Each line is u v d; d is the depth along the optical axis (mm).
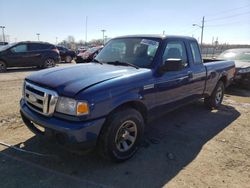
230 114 6270
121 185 3139
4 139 4211
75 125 3035
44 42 15031
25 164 3494
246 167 3688
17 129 4629
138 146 3887
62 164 3535
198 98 5621
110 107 3277
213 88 6234
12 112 5566
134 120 3656
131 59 4387
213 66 5980
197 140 4566
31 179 3172
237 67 9148
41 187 3025
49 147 3971
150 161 3734
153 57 4199
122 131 3555
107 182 3186
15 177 3197
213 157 3939
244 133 5004
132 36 4852
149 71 3967
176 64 3996
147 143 4320
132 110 3602
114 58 4617
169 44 4512
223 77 6652
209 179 3348
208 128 5211
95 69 3922
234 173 3518
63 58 20750
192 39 5258
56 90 3189
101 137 3344
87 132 3084
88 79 3383
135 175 3363
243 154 4086
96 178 3256
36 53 14430
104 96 3203
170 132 4906
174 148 4191
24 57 13945
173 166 3625
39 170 3367
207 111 6438
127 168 3521
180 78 4629
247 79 9258
